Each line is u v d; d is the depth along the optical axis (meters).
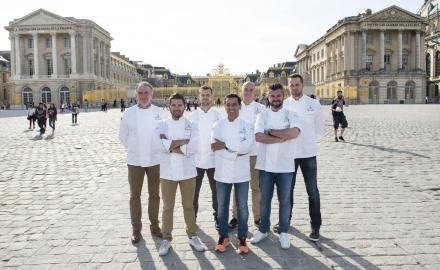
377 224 7.27
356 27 86.06
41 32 88.44
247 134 6.25
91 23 89.31
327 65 101.06
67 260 5.94
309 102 6.78
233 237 6.88
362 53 85.88
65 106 69.88
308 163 6.64
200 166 7.28
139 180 6.79
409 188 9.80
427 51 99.38
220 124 6.37
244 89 7.76
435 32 95.62
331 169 12.20
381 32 85.19
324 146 17.33
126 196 9.46
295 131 6.22
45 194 9.73
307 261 5.82
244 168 6.29
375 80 83.69
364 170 12.00
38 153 16.39
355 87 83.75
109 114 52.59
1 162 14.30
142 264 5.80
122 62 118.31
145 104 6.87
